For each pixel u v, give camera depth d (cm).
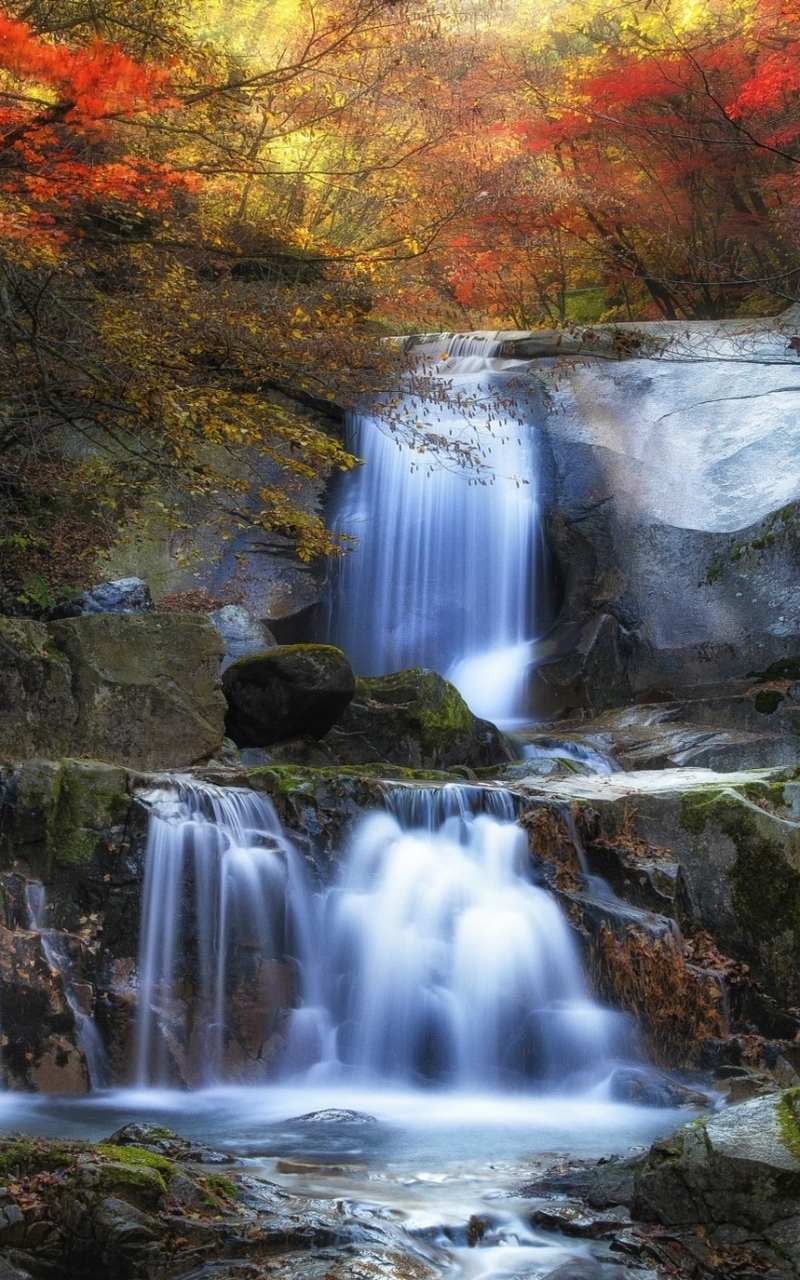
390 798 1001
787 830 1027
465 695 1694
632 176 2236
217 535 1620
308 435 1290
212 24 2467
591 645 1642
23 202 1213
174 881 892
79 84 894
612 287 2870
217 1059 873
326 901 947
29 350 1322
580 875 1030
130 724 1053
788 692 1478
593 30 2789
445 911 961
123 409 1273
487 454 1823
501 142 2003
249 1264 489
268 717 1178
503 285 2453
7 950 815
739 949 1029
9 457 1466
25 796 886
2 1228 497
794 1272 503
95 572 1547
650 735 1448
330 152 2086
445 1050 914
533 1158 673
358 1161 657
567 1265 506
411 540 1806
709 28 2203
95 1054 836
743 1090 834
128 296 1381
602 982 958
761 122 1773
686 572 1650
